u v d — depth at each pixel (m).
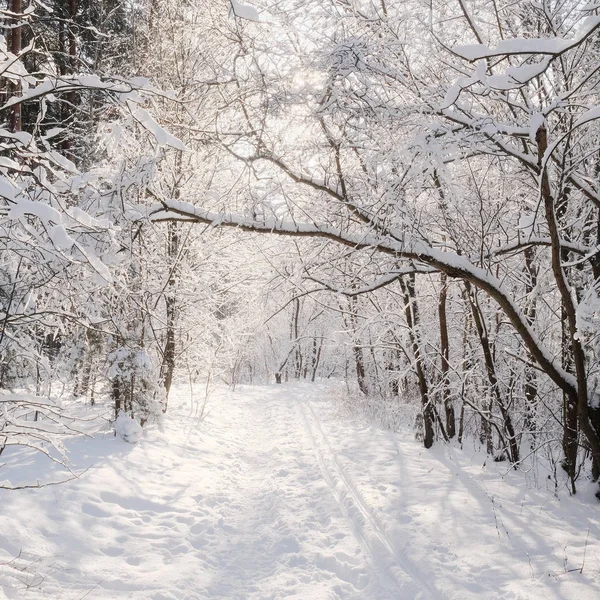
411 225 6.95
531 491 8.19
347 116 7.00
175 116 7.20
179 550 6.30
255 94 6.95
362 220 7.53
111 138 5.17
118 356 10.60
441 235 8.92
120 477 8.11
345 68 6.58
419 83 7.00
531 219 7.11
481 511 7.24
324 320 22.58
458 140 6.37
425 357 12.18
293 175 7.41
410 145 6.21
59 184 4.95
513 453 9.73
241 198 7.48
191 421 13.83
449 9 7.75
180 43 11.24
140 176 5.55
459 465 10.04
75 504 6.80
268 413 18.33
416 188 7.13
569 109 6.78
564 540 6.12
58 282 4.37
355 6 7.04
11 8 8.33
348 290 8.00
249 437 13.95
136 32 12.62
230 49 7.18
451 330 13.27
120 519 6.82
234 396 22.39
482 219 7.57
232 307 15.62
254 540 6.89
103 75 3.92
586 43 6.74
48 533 5.95
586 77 5.98
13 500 6.37
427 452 11.23
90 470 8.01
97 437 10.25
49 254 4.03
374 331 13.62
